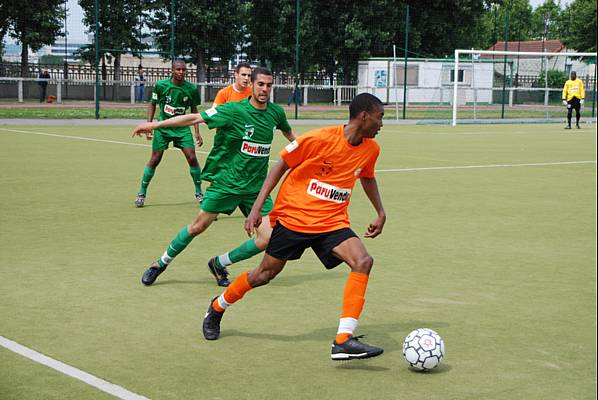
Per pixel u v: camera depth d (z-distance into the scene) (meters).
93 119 29.34
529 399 4.10
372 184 5.05
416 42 52.03
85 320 5.45
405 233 8.98
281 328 5.34
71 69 43.38
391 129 29.48
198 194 11.16
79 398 3.99
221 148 6.50
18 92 40.47
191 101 10.70
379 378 4.38
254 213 4.86
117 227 9.05
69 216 9.71
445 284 6.63
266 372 4.46
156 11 42.91
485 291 6.41
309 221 4.70
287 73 47.38
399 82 46.69
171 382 4.27
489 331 5.31
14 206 10.39
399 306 5.92
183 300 6.03
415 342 4.46
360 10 48.59
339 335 4.53
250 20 44.91
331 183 4.69
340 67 49.16
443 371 4.52
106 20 42.56
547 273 7.09
